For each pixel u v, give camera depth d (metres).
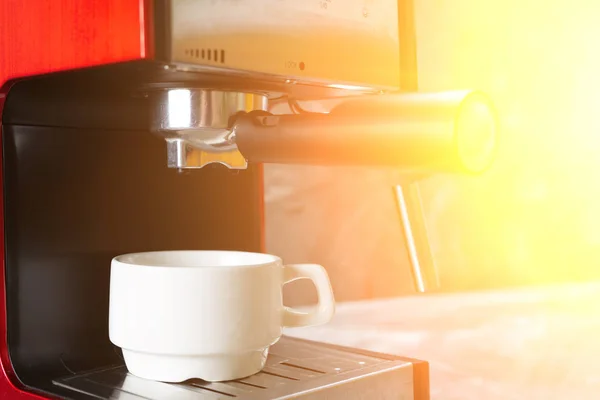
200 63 0.35
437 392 0.68
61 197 0.48
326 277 0.45
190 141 0.44
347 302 1.03
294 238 1.06
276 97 0.48
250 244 0.60
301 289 1.03
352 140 0.37
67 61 0.37
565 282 1.04
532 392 0.68
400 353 0.77
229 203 0.59
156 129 0.44
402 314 0.91
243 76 0.39
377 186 1.03
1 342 0.45
